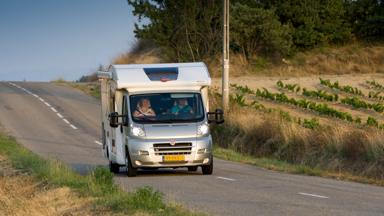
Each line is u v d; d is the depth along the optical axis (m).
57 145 66.38
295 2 132.00
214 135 63.03
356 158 44.69
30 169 39.59
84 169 46.03
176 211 24.67
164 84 40.72
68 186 31.70
